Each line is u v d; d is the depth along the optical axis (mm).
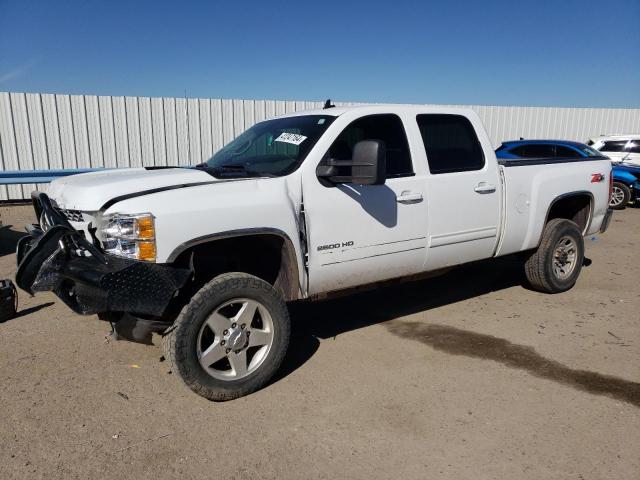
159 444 3012
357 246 4035
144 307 3078
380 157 3430
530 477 2697
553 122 18578
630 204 14891
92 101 12758
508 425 3180
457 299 5758
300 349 4379
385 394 3586
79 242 3410
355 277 4121
